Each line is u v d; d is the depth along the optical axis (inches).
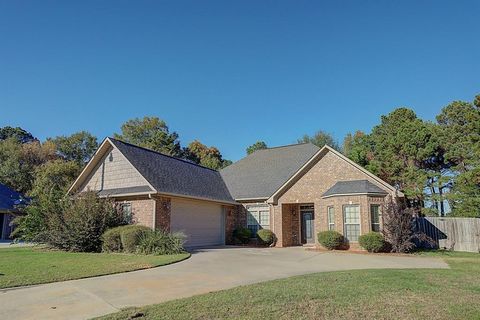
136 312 263.0
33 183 1423.5
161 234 683.4
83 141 2250.2
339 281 387.9
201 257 623.8
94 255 627.2
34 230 788.6
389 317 254.1
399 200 837.8
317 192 912.9
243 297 308.5
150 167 851.4
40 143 2158.0
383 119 1583.4
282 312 263.6
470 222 885.2
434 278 410.3
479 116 1199.6
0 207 1304.1
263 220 1005.2
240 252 725.9
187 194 845.8
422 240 832.9
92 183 876.6
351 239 800.9
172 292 343.0
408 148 1331.2
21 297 318.0
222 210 1003.9
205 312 263.4
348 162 880.9
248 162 1207.6
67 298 315.9
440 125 1407.5
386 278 407.5
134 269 473.1
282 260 601.6
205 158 2283.5
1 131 2400.3
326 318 251.0
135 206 798.5
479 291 338.0
